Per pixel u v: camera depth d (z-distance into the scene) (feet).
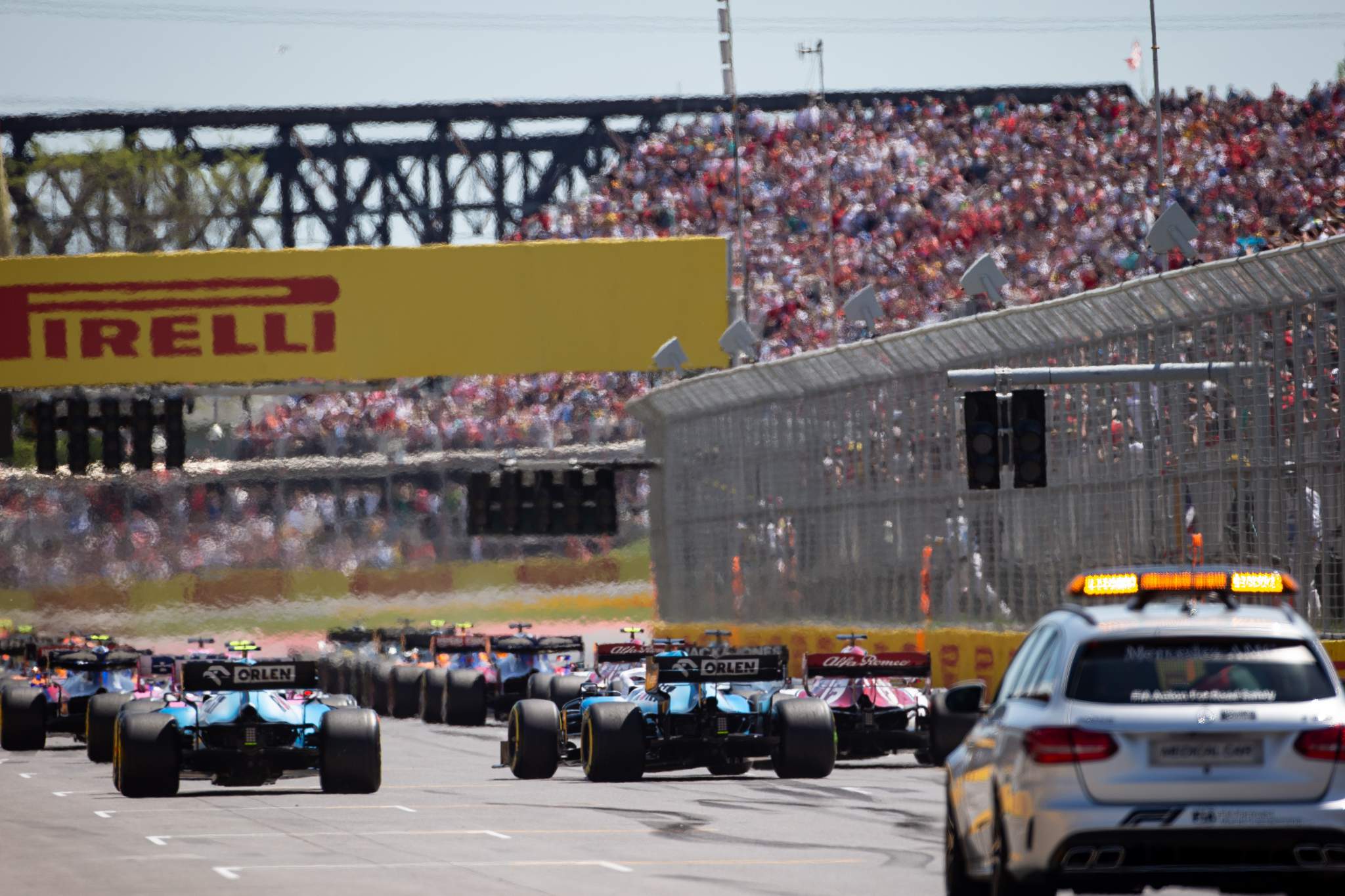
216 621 648.79
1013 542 315.58
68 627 651.66
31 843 170.60
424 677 403.34
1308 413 230.48
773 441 418.31
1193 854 101.45
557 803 207.31
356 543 645.51
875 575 370.12
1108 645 104.99
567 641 388.37
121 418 468.75
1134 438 273.75
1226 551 249.96
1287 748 101.65
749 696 242.37
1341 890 103.09
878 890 133.18
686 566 479.41
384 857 156.97
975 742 116.88
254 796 219.82
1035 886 104.32
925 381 344.49
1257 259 235.61
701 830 177.47
